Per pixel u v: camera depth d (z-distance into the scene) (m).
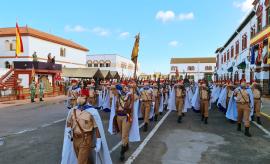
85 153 4.52
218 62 55.28
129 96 6.57
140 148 7.40
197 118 13.20
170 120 12.46
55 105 19.12
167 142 8.14
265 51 21.48
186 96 13.84
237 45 33.69
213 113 15.20
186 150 7.29
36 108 17.12
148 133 9.43
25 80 26.08
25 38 39.88
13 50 40.56
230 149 7.45
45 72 27.52
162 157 6.61
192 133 9.52
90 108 4.59
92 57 63.44
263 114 14.09
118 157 6.56
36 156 6.63
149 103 9.90
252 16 26.22
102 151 4.73
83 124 4.49
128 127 6.50
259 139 8.70
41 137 8.70
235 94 9.92
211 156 6.76
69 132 4.64
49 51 44.59
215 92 18.48
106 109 13.98
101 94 15.28
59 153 6.89
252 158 6.64
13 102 21.00
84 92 4.62
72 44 52.16
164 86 16.47
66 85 31.03
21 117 13.10
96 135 4.62
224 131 9.96
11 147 7.48
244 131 9.98
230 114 11.73
